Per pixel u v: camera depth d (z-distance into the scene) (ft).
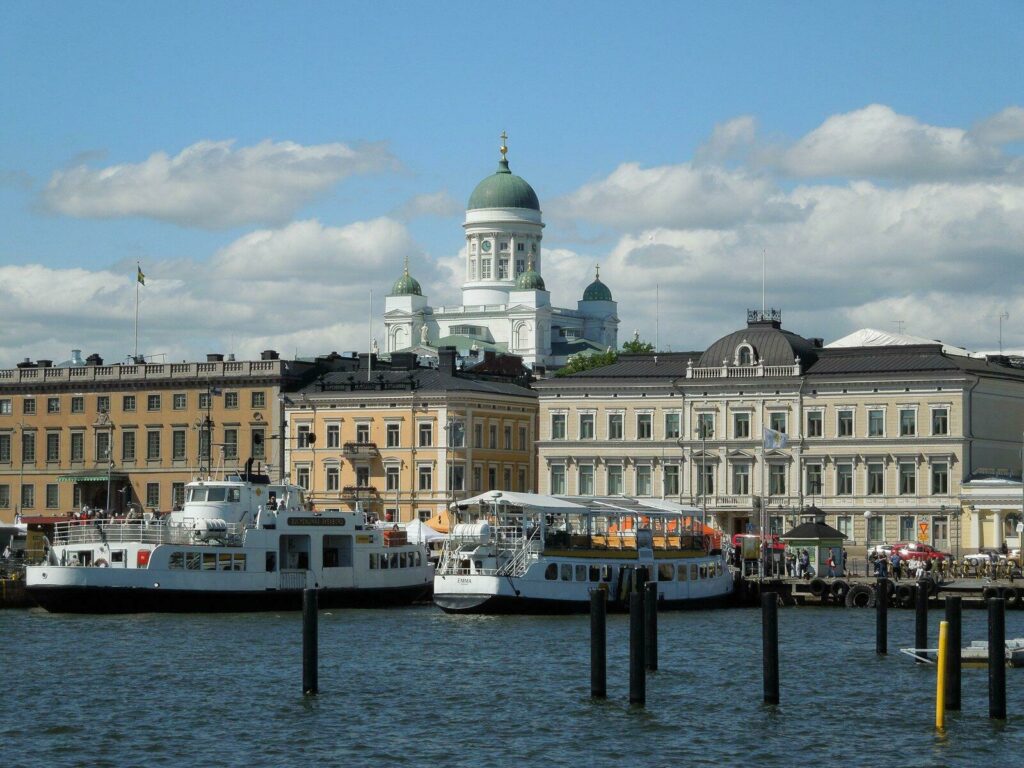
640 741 239.71
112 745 236.02
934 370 558.97
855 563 525.34
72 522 444.14
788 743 238.48
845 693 278.26
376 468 630.33
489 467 639.76
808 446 574.97
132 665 307.78
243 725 249.75
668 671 303.48
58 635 352.90
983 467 568.41
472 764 225.56
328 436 638.53
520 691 279.49
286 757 229.04
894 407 565.94
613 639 351.25
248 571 403.75
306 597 275.39
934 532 557.74
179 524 404.98
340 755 230.27
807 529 473.67
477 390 632.79
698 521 497.87
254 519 412.16
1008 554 523.29
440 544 517.14
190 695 274.77
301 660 315.58
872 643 346.33
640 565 417.69
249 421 645.51
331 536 419.13
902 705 266.57
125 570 392.06
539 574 400.88
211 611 399.44
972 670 303.89
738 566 479.00
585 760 228.22
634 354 620.90
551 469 609.42
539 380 629.10
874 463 566.77
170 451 655.35
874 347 583.58
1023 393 599.16
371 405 631.97
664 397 595.88
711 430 589.32
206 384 651.25
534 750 233.76
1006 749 235.40
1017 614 409.08
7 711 260.21
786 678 294.46
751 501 578.25
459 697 273.33
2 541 498.69
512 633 361.51
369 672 300.20
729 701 270.46
